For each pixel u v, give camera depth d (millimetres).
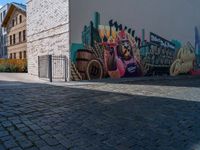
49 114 5574
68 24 13820
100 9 15250
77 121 5066
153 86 11719
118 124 4922
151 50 18797
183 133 4465
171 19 20625
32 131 4371
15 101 7023
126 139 4098
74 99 7539
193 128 4766
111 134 4320
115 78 15797
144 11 18125
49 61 13258
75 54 14070
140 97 8172
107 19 15648
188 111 6141
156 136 4277
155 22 19078
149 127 4773
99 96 8219
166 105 6863
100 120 5180
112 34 15961
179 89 10609
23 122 4895
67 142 3893
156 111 6090
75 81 13570
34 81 13281
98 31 15180
